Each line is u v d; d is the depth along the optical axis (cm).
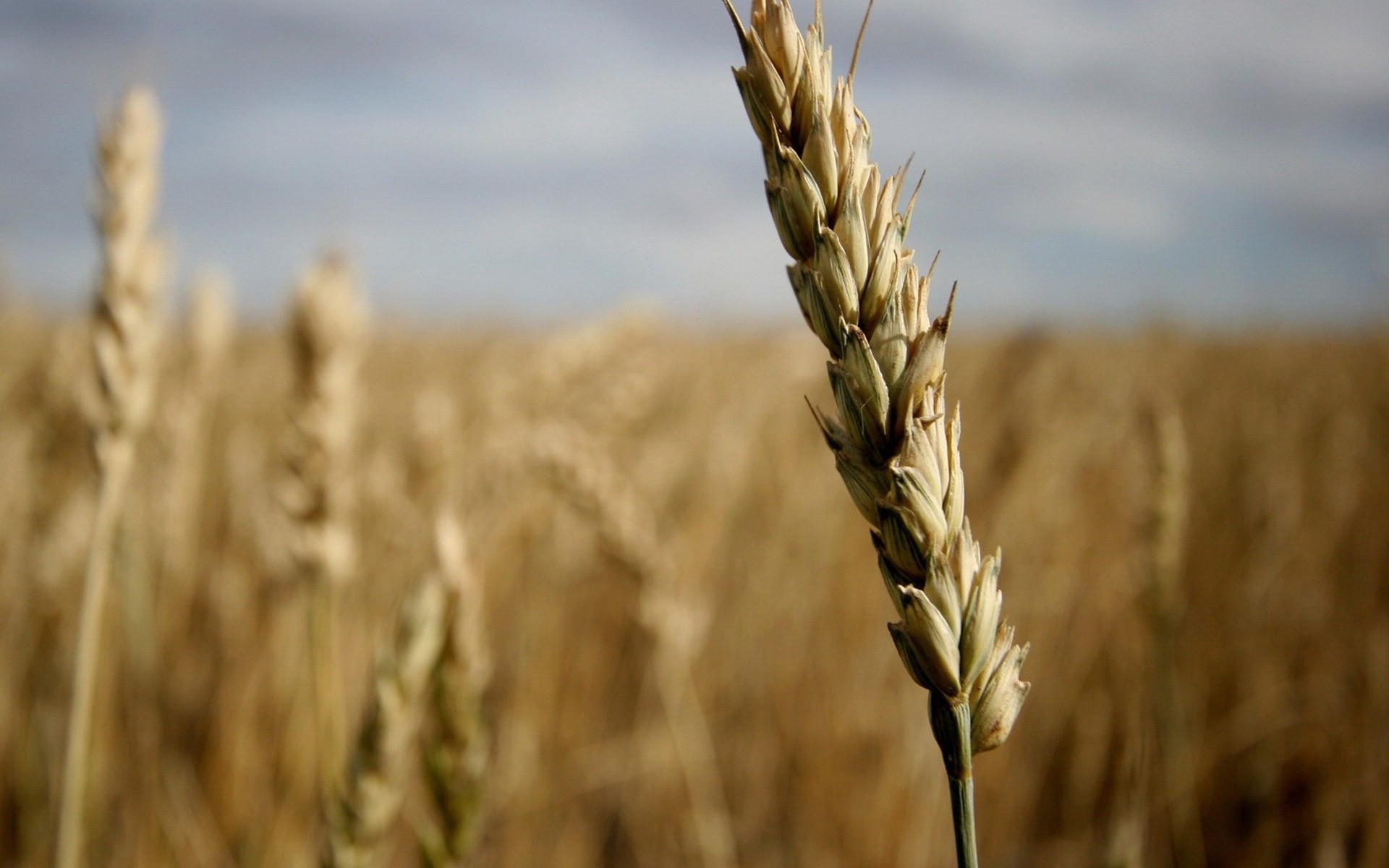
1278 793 69
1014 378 108
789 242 31
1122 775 56
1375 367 159
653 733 70
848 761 72
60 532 70
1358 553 90
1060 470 90
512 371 97
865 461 31
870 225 30
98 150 48
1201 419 126
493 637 80
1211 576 85
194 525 74
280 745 65
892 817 68
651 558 62
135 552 62
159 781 62
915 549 30
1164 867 63
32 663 69
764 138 31
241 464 84
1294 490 99
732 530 96
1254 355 180
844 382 30
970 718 30
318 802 60
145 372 48
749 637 84
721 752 78
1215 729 71
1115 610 75
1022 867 69
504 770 68
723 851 66
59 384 77
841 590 88
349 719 62
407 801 62
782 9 30
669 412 119
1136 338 164
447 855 46
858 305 30
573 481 62
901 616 30
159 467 73
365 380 120
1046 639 77
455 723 45
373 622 66
